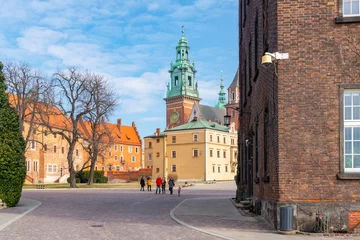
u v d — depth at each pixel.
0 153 23.73
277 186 14.25
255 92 20.56
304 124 14.13
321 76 14.20
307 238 12.62
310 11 14.36
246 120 25.45
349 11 14.36
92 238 12.95
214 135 110.56
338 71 14.16
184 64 157.12
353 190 13.75
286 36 14.39
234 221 17.23
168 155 112.69
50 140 105.62
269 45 15.27
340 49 14.18
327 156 13.98
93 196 38.44
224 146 114.69
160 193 45.75
